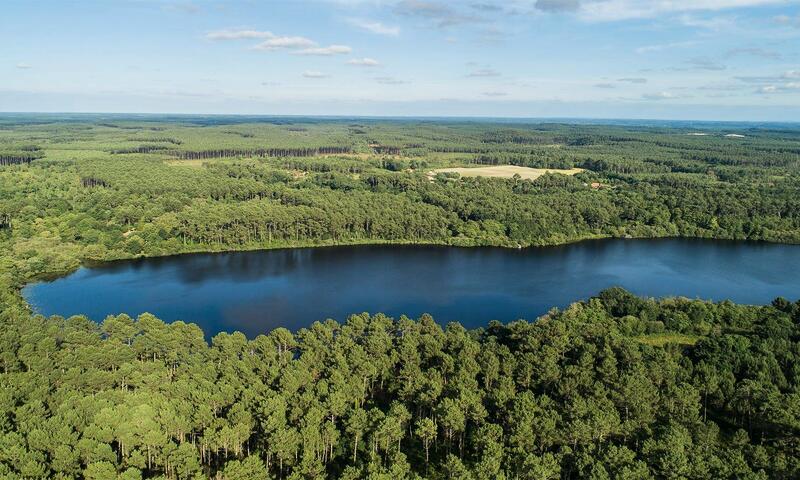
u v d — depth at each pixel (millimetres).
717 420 125688
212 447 108812
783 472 99562
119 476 97438
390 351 148250
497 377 131875
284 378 127688
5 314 165250
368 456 109938
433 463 112875
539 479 95625
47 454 102250
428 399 122062
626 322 169375
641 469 95312
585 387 125312
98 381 130250
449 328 160000
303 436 108812
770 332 155125
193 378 132625
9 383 121938
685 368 136125
